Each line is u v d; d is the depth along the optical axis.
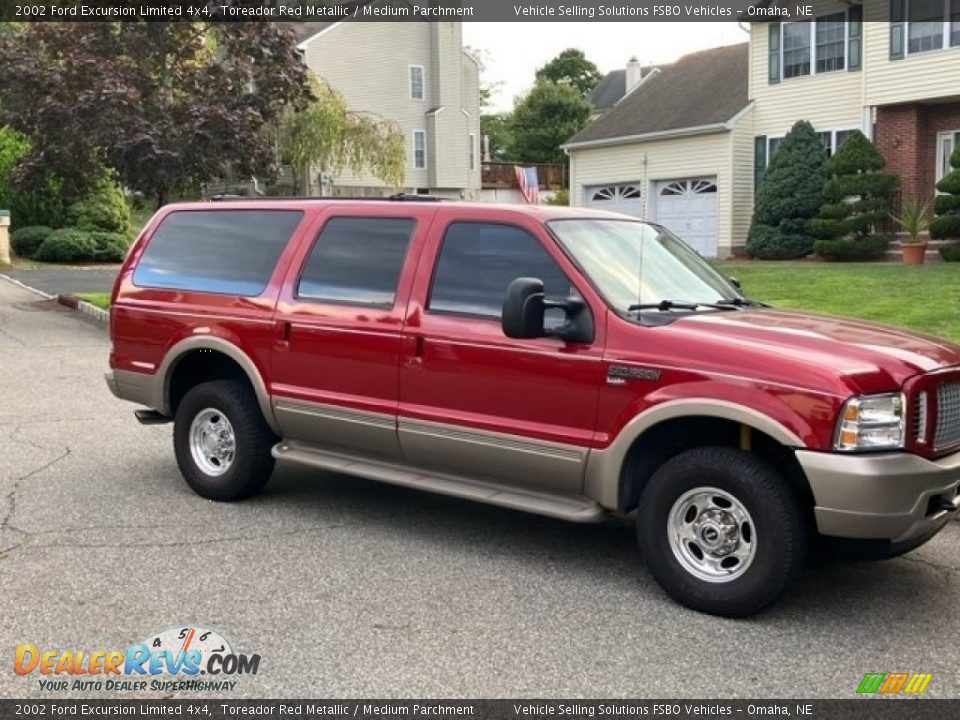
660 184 29.16
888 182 22.86
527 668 4.04
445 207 5.58
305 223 6.16
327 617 4.54
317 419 5.88
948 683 3.94
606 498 4.84
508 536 5.78
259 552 5.43
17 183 16.67
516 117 57.78
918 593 4.93
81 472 7.16
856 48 24.45
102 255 27.88
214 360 6.68
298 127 30.36
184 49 16.98
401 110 40.75
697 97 29.42
